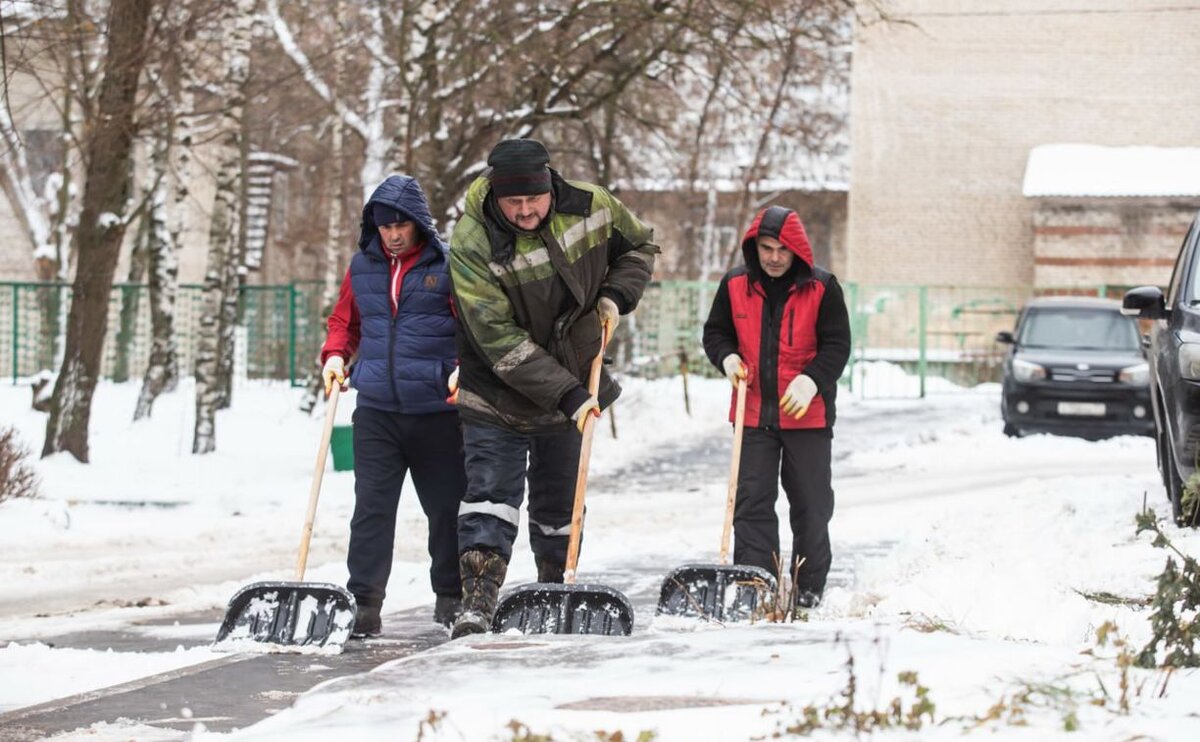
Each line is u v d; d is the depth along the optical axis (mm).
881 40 69312
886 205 69812
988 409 49469
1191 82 68188
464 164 37312
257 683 9977
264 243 70000
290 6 44188
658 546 20703
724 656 7777
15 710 8984
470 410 11609
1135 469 30266
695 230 71000
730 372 13531
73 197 57375
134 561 20531
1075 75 68875
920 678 6781
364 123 41250
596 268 11406
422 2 33438
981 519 18938
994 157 69250
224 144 37438
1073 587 12617
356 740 6109
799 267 13602
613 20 34375
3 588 18312
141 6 32062
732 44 36219
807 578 13719
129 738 7984
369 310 12688
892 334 67750
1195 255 18750
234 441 40375
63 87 33531
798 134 57938
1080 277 66125
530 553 19938
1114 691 6500
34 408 47438
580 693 6871
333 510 28047
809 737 5805
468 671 7645
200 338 37406
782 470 13875
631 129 45875
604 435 42438
